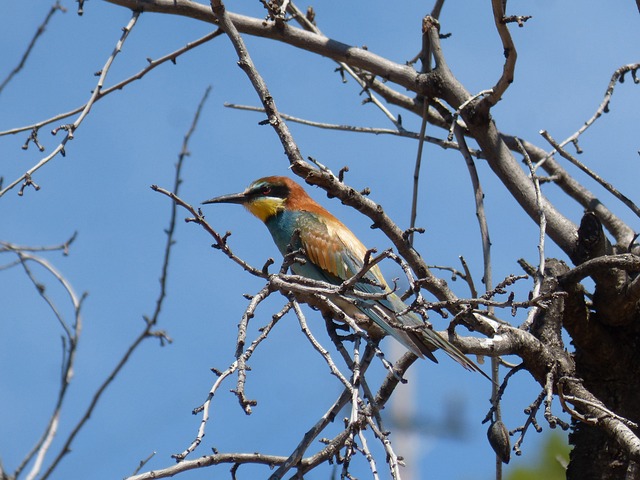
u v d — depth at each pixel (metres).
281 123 10.77
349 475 8.41
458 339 10.23
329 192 10.42
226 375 8.41
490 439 10.10
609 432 9.77
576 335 11.16
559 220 12.55
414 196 12.62
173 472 9.38
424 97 13.26
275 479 9.19
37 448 9.12
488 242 12.02
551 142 12.20
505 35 11.62
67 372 9.57
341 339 11.23
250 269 8.85
